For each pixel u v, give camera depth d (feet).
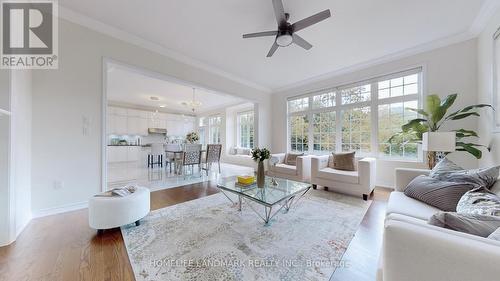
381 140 12.39
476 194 3.93
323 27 8.86
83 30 8.46
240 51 11.30
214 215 7.73
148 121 26.48
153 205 8.93
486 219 2.43
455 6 7.54
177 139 29.35
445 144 7.27
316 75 15.08
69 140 8.14
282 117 18.07
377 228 6.68
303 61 12.55
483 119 8.54
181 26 8.95
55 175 7.83
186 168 19.95
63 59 8.01
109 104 23.73
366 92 13.08
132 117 25.12
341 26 8.79
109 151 22.15
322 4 7.37
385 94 12.25
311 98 16.20
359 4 7.39
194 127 31.32
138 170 19.12
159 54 10.91
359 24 8.64
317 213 7.96
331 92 14.96
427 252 2.05
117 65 9.39
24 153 6.77
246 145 24.97
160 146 19.15
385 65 11.97
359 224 6.98
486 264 1.76
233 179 9.44
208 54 11.69
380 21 8.44
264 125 18.19
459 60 9.59
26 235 6.12
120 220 6.28
